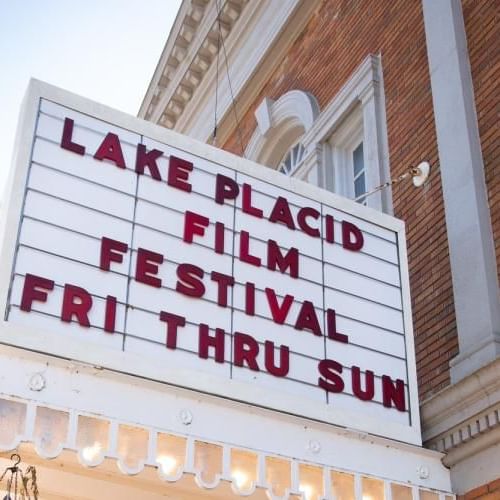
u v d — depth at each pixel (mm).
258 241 7996
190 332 7230
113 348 6844
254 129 15391
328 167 12945
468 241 9219
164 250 7465
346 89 12641
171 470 6512
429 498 7668
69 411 6301
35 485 6176
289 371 7523
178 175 7871
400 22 11930
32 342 6496
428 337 9445
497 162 9367
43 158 7277
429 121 10641
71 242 7066
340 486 7184
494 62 9859
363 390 7812
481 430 7887
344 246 8438
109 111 7766
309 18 14492
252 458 6867
